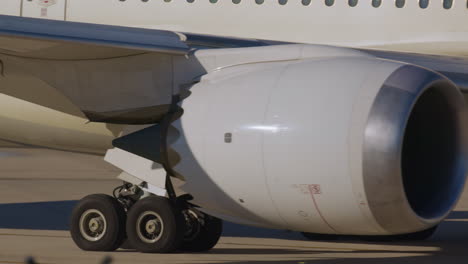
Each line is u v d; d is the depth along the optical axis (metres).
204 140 26.28
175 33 29.62
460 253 29.72
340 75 25.11
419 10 47.91
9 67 28.89
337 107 24.44
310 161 24.42
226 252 29.22
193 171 26.72
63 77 28.77
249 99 25.78
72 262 26.58
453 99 25.72
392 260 27.64
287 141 24.72
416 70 25.05
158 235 28.12
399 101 24.12
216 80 27.19
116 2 49.16
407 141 27.25
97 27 27.69
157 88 28.20
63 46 26.55
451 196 26.00
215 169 26.11
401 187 23.95
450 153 26.31
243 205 26.11
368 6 48.25
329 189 24.38
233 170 25.72
